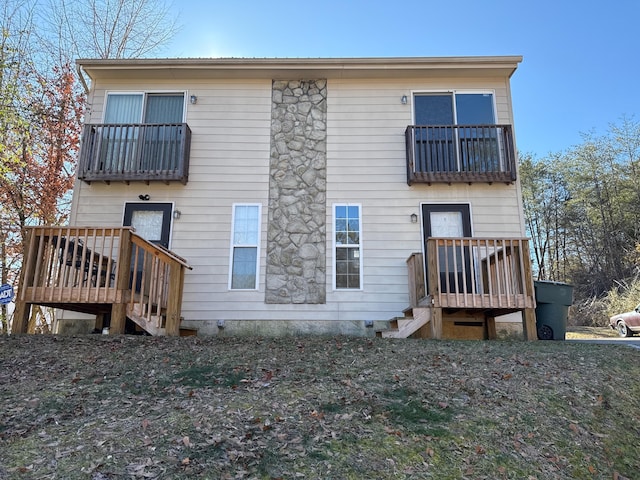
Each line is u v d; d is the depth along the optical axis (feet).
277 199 28.43
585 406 12.50
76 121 43.80
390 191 28.45
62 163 43.83
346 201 28.40
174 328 22.38
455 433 10.66
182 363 15.60
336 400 12.16
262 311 26.99
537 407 12.23
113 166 27.86
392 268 27.45
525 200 85.92
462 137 28.32
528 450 10.24
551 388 13.46
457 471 9.25
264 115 29.55
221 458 8.98
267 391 12.73
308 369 14.94
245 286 27.32
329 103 29.73
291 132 29.35
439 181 27.73
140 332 25.13
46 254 21.58
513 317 26.84
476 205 28.04
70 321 26.78
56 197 43.78
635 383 14.35
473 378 14.10
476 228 27.68
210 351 17.37
